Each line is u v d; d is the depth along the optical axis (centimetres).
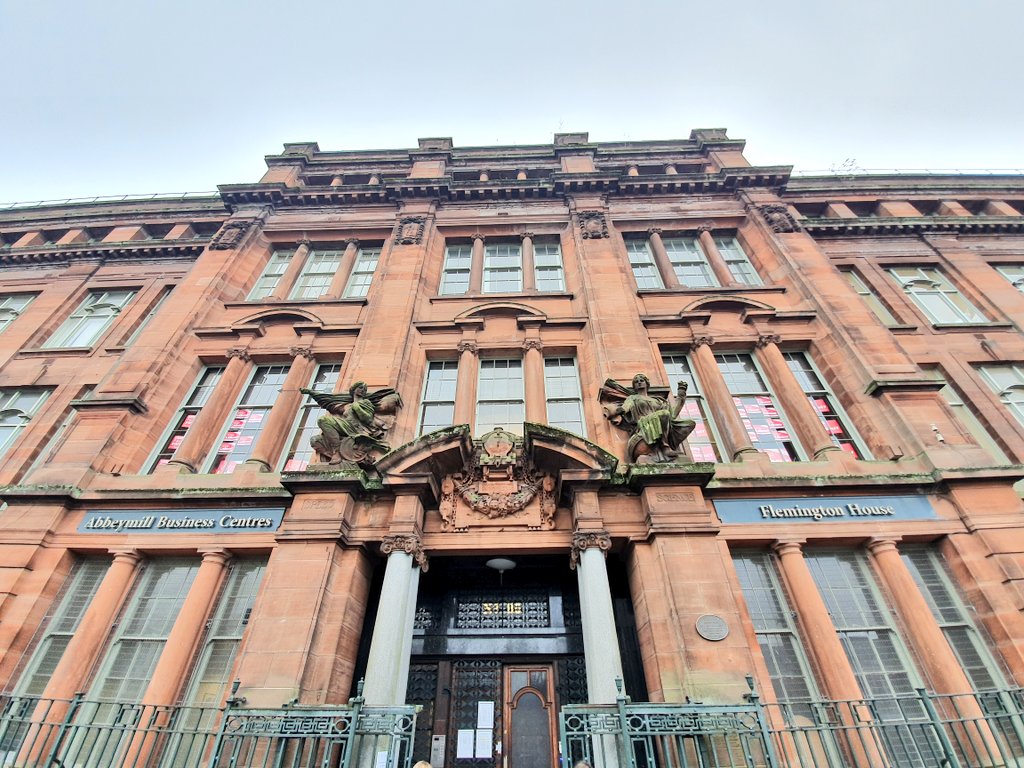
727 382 1184
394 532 835
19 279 1655
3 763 720
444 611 930
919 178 1838
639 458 934
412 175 1819
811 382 1181
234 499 926
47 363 1377
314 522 847
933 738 714
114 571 872
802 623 803
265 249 1555
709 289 1330
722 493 906
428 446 895
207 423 1105
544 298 1332
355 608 822
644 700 808
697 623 737
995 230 1627
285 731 618
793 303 1302
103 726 625
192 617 823
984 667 768
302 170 1917
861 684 761
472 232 1553
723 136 1973
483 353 1230
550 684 865
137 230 1795
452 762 805
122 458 1031
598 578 781
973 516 859
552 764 802
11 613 824
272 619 757
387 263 1414
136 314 1483
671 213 1583
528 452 916
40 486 931
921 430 982
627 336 1173
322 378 1225
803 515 884
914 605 798
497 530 873
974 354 1281
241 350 1240
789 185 1775
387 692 704
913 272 1533
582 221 1513
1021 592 778
